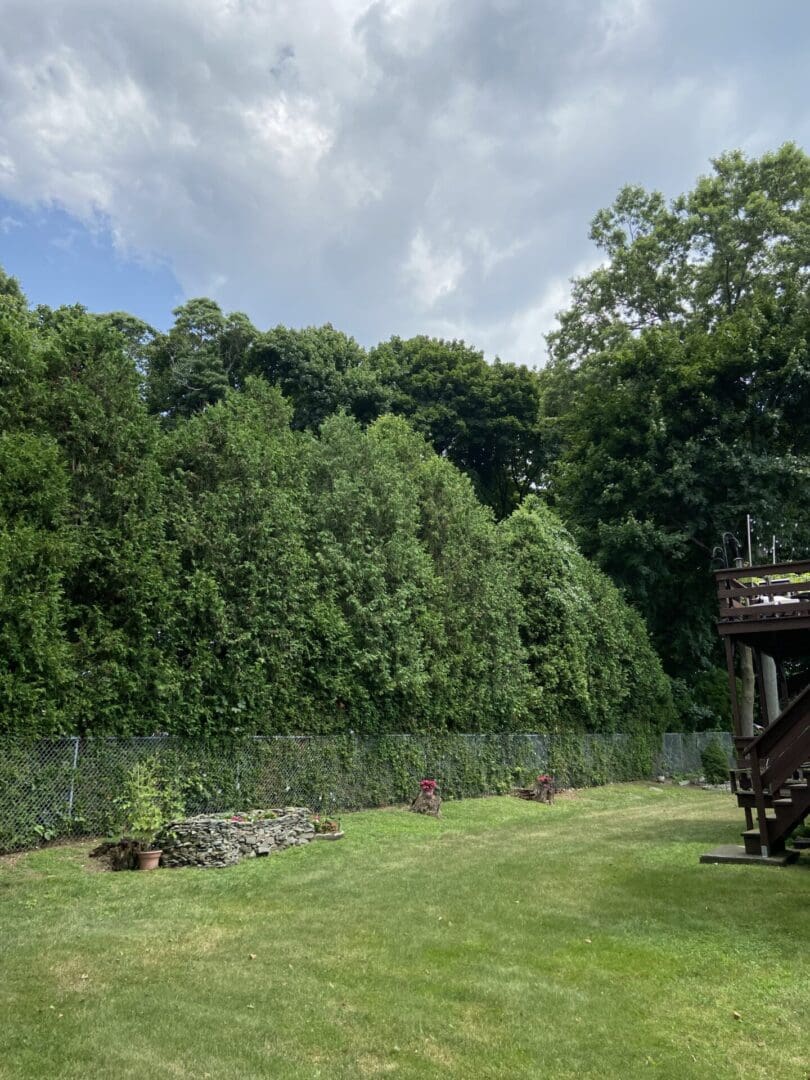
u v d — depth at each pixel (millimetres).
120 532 10609
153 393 30703
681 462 26031
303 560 13398
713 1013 4434
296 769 12750
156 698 10578
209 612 11461
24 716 8875
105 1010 4410
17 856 8633
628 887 7746
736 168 31781
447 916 6656
